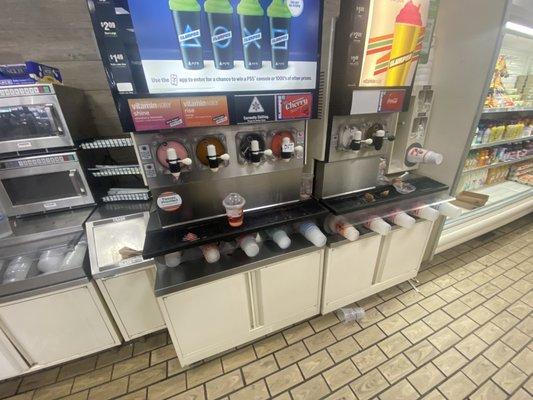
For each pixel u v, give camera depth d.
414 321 1.41
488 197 1.85
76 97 1.19
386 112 1.01
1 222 1.04
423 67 1.25
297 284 1.17
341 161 1.08
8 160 1.03
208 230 0.89
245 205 0.99
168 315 0.96
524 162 2.29
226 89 0.74
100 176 1.28
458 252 1.94
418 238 1.42
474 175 2.01
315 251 1.12
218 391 1.13
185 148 0.78
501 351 1.24
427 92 1.26
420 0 0.86
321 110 0.98
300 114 0.85
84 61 1.26
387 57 0.89
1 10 1.11
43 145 1.06
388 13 0.83
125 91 0.64
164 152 0.76
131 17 0.58
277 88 0.80
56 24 1.18
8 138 1.02
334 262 1.20
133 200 1.30
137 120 0.67
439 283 1.66
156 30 0.62
